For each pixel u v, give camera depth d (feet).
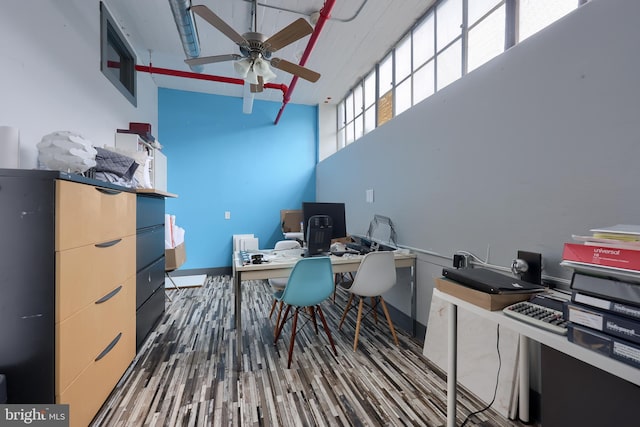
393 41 9.86
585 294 2.35
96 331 4.43
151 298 7.59
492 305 3.09
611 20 3.56
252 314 9.29
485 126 5.52
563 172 4.15
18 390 3.37
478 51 6.56
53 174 3.48
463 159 6.07
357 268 7.50
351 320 8.89
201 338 7.51
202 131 14.69
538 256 4.30
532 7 5.31
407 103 9.51
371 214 10.28
